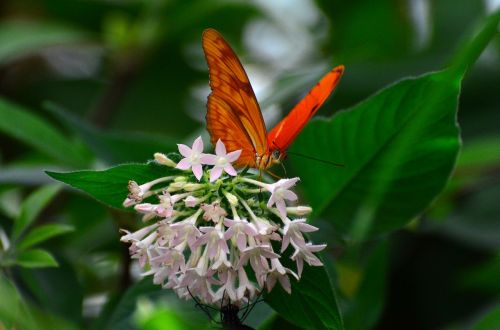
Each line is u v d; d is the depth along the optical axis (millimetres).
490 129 606
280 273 419
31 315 416
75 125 506
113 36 660
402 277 551
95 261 574
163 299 449
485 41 426
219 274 420
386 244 479
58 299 475
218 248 415
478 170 559
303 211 424
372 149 466
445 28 674
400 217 476
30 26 627
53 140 524
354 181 475
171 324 396
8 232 501
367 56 585
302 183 483
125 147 509
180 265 418
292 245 429
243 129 431
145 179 429
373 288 476
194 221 420
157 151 509
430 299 547
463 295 545
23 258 463
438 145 459
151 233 429
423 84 447
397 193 472
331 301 427
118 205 435
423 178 468
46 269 479
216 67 421
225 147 430
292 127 428
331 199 479
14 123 517
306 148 474
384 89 450
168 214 417
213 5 668
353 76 623
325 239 473
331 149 471
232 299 421
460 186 567
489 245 546
